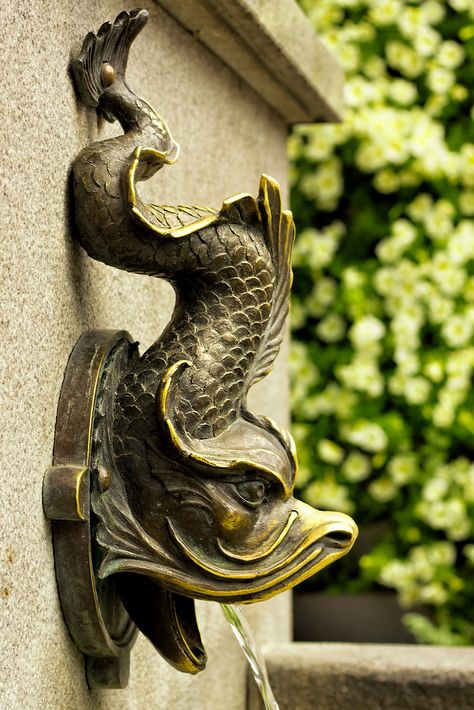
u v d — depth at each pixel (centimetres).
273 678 195
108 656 156
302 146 353
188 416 153
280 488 154
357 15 355
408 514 346
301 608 352
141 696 170
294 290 353
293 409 351
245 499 152
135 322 170
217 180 192
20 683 146
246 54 191
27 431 147
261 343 159
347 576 352
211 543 152
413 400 343
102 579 153
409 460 345
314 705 193
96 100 157
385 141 341
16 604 146
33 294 148
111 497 152
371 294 348
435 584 339
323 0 353
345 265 352
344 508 349
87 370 153
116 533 151
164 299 177
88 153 154
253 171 205
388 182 348
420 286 344
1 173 144
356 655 197
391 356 348
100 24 161
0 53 144
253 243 157
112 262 154
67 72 154
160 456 152
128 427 153
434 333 349
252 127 205
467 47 356
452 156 344
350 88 346
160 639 157
